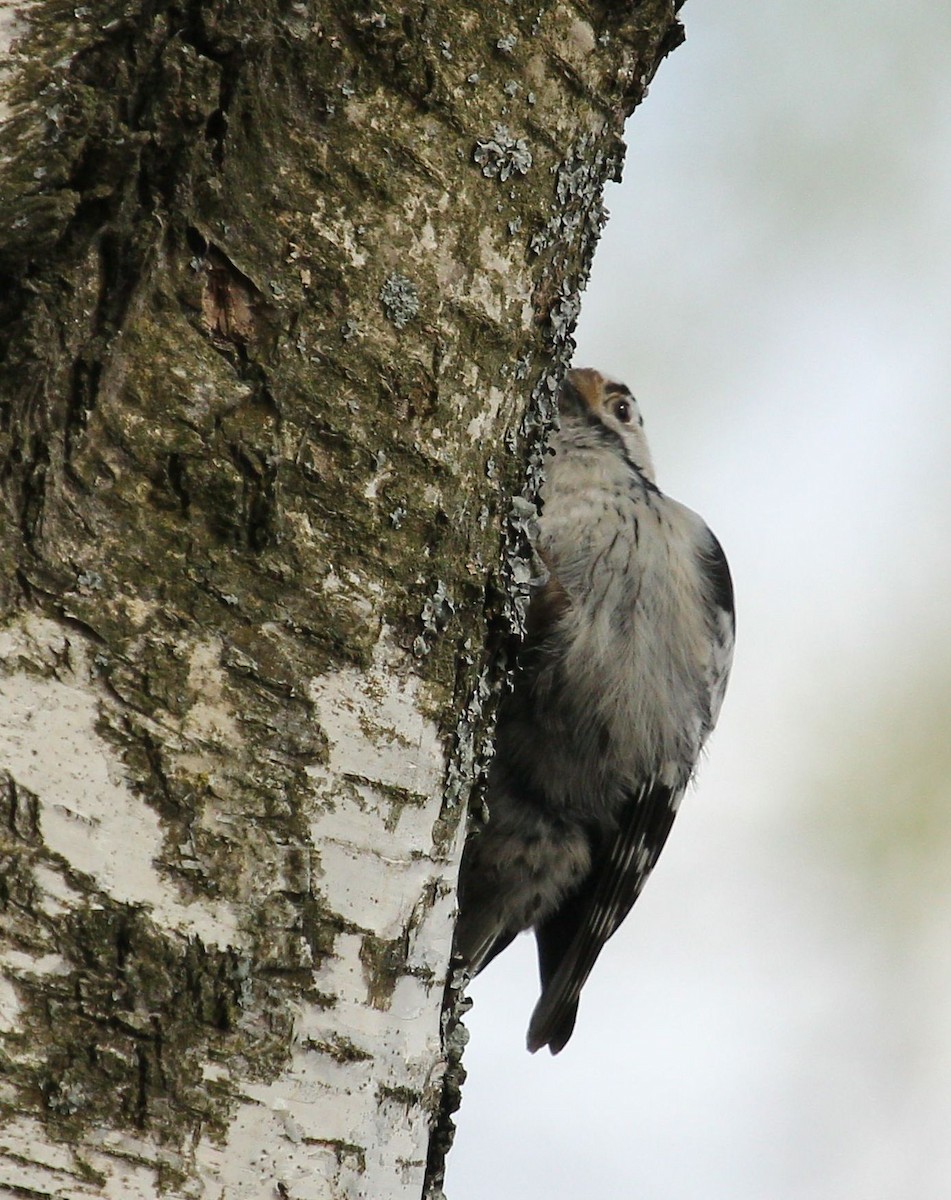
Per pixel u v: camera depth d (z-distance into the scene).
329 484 3.82
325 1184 3.60
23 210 3.30
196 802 3.47
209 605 3.56
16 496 3.33
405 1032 3.93
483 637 4.44
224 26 3.56
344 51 3.85
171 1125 3.32
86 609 3.38
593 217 4.74
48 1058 3.18
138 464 3.50
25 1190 3.10
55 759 3.29
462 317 4.17
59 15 3.46
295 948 3.60
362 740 3.84
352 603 3.84
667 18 4.76
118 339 3.47
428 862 4.08
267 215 3.74
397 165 3.99
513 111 4.28
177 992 3.38
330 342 3.84
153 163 3.52
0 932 3.18
